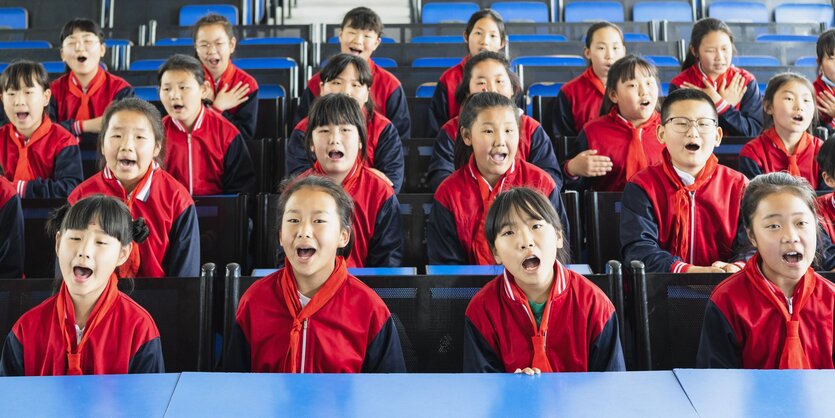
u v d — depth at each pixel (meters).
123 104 2.75
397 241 2.84
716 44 4.14
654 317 2.12
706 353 2.04
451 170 3.47
